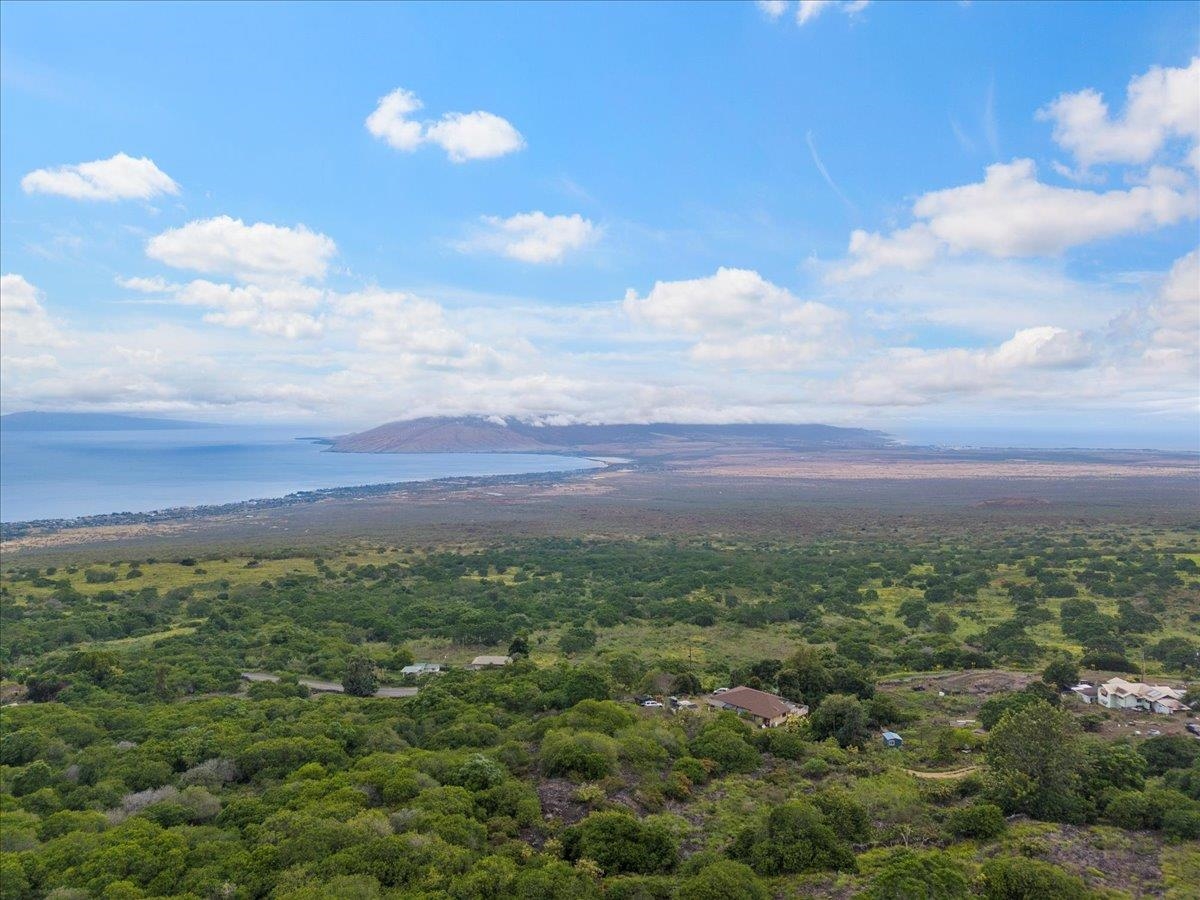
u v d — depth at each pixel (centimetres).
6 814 4378
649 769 5016
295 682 8444
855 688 7469
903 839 4147
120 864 3634
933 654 9288
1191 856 3778
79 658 8306
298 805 4319
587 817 4169
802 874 3731
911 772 5247
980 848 3994
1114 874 3634
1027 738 4584
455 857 3659
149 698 7531
